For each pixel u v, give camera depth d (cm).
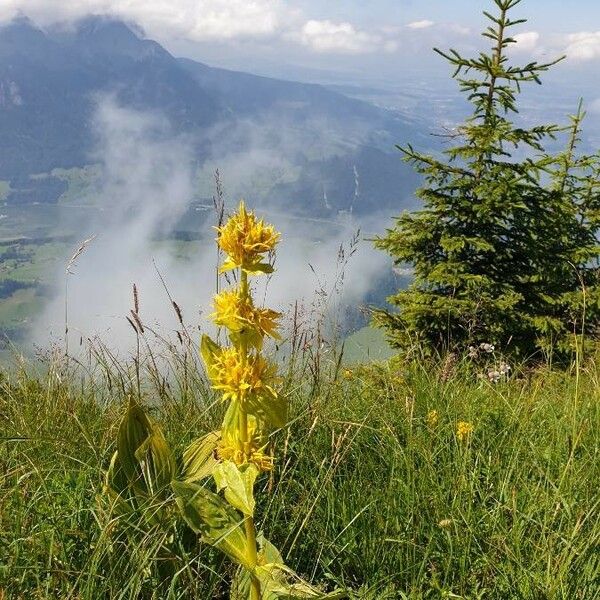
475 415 376
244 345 186
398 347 814
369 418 351
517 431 338
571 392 442
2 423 342
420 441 314
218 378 186
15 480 262
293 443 297
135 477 244
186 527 243
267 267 185
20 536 228
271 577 198
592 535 242
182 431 325
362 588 237
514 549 249
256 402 186
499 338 831
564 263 877
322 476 287
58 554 228
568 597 226
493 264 885
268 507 255
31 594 211
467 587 244
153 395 371
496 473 310
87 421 343
